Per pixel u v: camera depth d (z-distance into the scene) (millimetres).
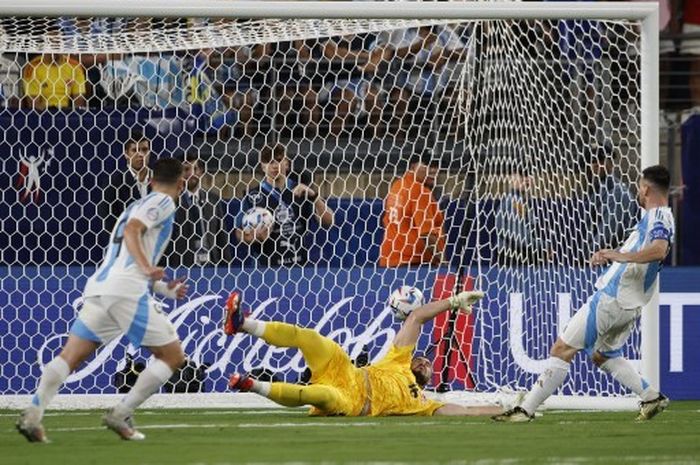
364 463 24094
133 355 42219
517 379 43906
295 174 48656
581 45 48781
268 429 32500
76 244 46500
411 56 50156
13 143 46406
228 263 45438
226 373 42844
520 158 46750
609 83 48281
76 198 46594
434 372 43469
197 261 45188
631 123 47875
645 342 40281
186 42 45000
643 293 35125
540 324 44219
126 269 28625
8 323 42750
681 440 29734
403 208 45219
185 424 34406
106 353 42188
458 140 48625
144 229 28516
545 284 44531
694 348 45656
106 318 28625
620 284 34938
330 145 49281
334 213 47281
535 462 24453
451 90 50125
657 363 40281
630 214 45219
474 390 43531
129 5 39531
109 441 28969
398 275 44250
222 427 33188
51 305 42906
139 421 35594
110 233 46625
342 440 29266
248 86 48781
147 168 46344
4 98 47375
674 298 45656
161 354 29094
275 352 42969
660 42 53531
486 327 43844
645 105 40844
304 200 46031
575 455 25891
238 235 45562
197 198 45438
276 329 35719
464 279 44281
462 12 40156
